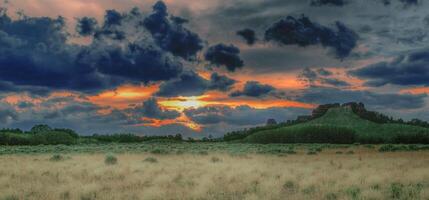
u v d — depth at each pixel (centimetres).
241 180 1892
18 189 1581
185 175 2123
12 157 3856
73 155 4219
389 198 1409
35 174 2181
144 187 1669
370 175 1961
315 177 1948
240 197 1488
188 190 1598
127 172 2273
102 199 1427
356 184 1695
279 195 1475
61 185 1680
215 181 1855
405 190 1515
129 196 1489
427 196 1405
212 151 5481
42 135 13012
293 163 3038
